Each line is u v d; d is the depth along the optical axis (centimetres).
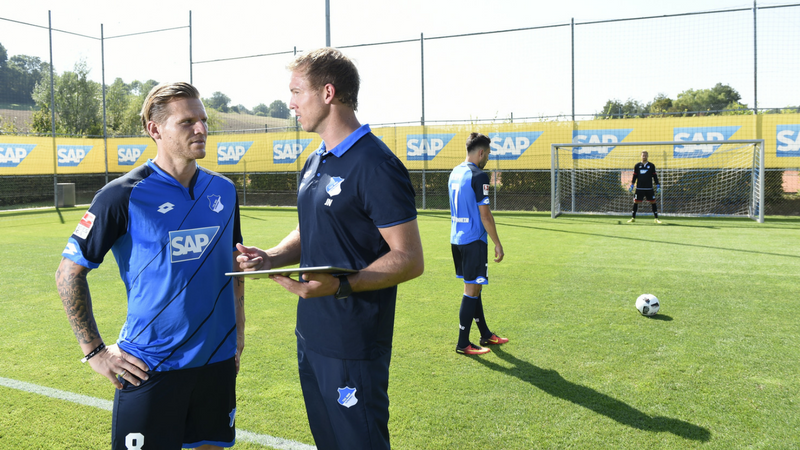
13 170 1585
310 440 253
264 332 425
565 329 424
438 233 1050
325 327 161
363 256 159
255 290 574
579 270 658
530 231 1055
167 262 169
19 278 635
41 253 820
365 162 151
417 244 153
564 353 369
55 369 345
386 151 155
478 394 303
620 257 747
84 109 2603
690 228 1073
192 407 180
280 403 293
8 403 293
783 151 1219
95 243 161
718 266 673
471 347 374
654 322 440
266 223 1232
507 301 514
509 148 1433
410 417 275
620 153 1353
